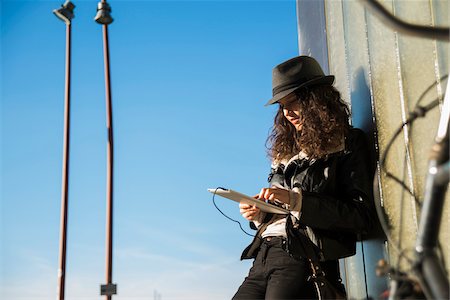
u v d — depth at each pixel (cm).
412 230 240
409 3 251
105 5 913
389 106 262
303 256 230
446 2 229
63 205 839
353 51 297
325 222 231
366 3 91
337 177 250
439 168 85
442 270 87
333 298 228
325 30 331
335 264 244
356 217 232
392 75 261
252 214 253
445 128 95
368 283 270
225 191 229
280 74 272
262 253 243
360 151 253
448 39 90
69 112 905
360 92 288
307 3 359
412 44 248
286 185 258
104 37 927
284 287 230
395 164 254
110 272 820
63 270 788
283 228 243
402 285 105
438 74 231
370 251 268
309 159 253
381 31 271
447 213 219
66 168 855
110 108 905
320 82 266
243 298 241
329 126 252
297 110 267
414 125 242
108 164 886
